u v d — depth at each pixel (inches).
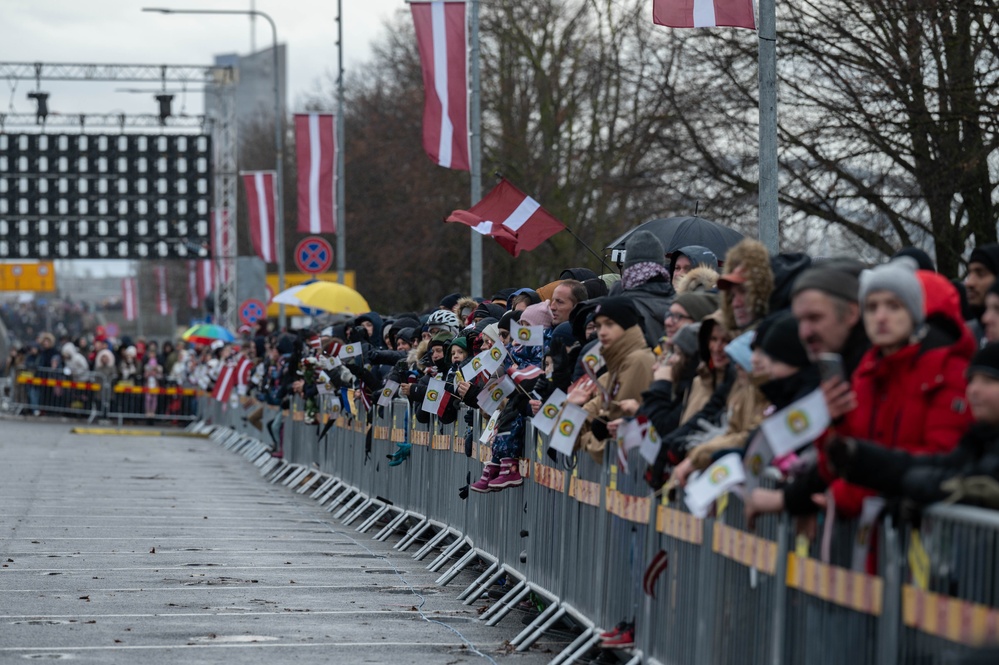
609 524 657.6
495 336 869.8
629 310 641.6
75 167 3558.1
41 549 1093.8
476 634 768.9
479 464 947.3
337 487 1555.1
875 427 410.3
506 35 3132.4
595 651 682.8
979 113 1446.9
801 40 1680.6
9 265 7037.4
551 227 1175.6
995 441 366.9
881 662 386.6
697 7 926.4
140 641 720.3
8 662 656.4
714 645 514.0
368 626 786.2
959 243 1658.5
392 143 3614.7
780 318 452.8
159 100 3580.2
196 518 1366.9
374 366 1341.0
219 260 4001.0
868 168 1727.4
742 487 464.4
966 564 348.5
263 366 2132.1
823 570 421.7
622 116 2691.9
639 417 584.1
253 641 727.7
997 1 1424.7
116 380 3361.2
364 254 4133.9
